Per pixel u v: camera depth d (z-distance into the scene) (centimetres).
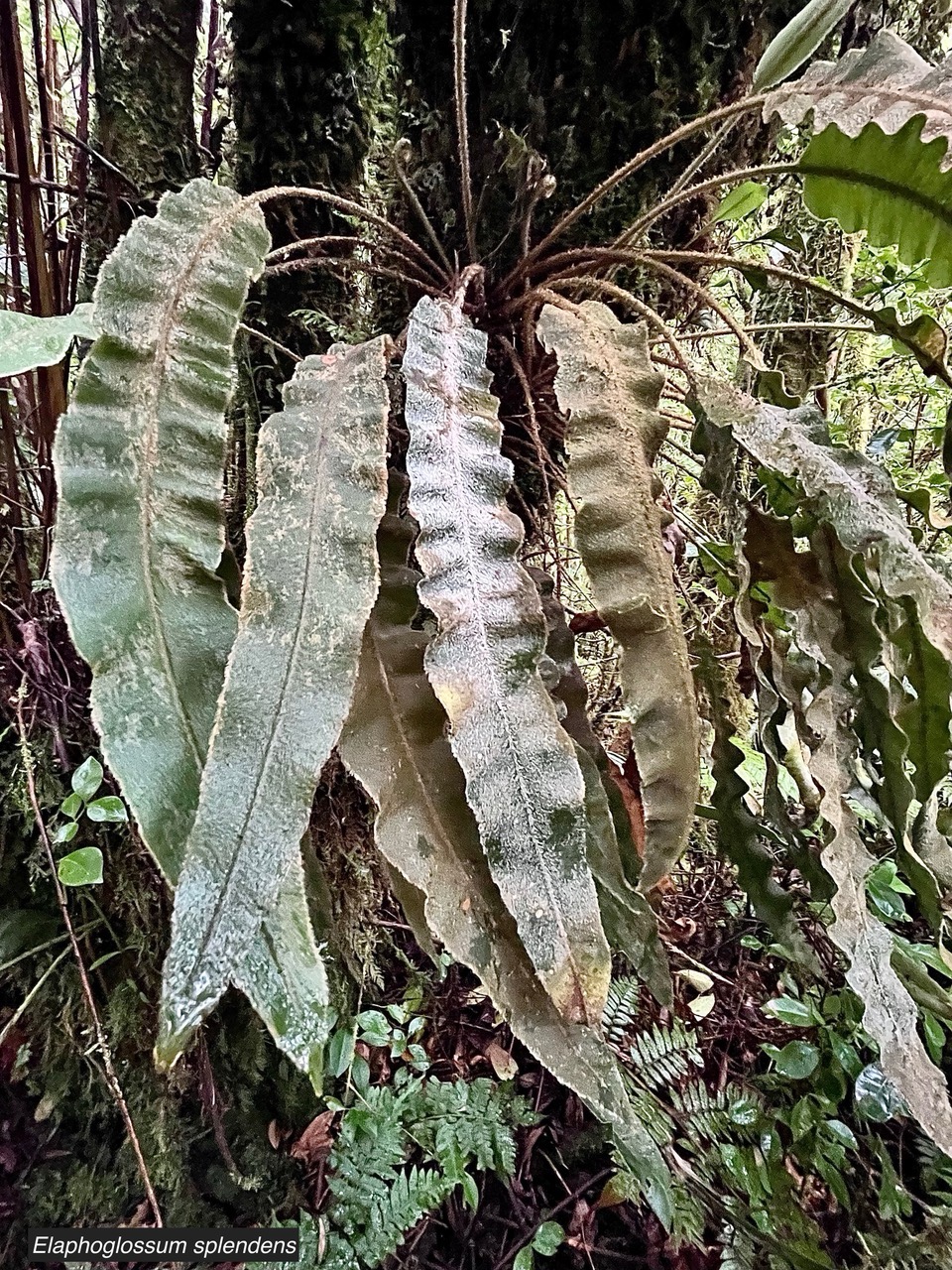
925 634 47
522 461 83
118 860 78
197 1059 82
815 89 54
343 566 40
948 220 56
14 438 77
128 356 42
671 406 104
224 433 43
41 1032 78
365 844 87
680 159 79
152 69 73
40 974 77
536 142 76
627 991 93
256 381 77
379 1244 77
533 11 71
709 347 119
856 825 52
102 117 74
